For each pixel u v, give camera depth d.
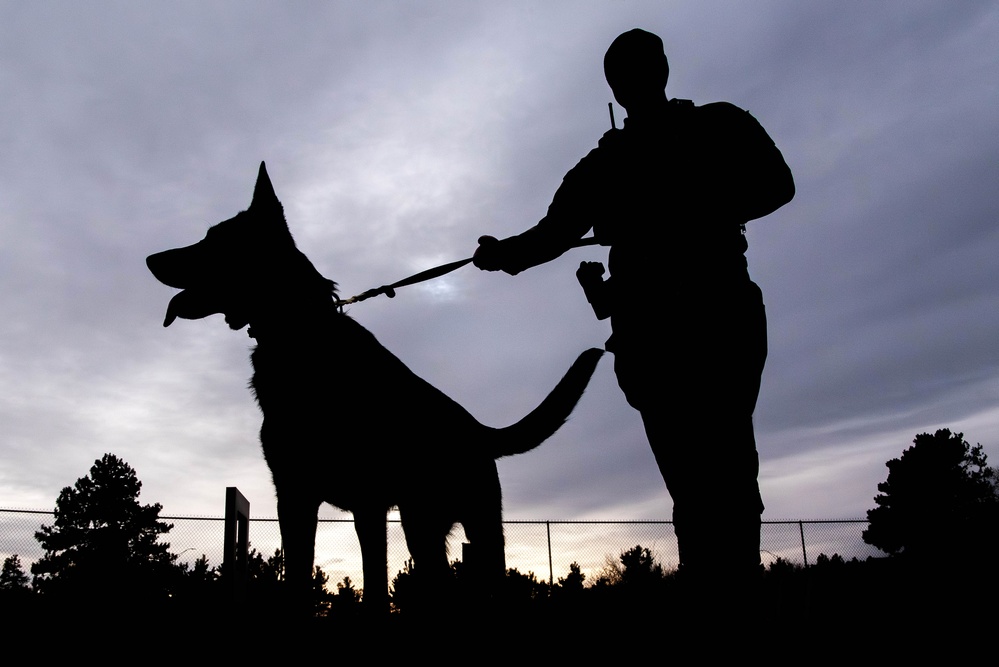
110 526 20.08
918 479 28.78
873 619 3.11
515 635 3.27
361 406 3.55
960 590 3.70
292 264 3.61
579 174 2.18
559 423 3.98
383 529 3.61
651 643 2.60
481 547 4.11
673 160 1.95
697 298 1.85
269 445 3.47
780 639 2.56
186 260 3.59
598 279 2.14
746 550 1.79
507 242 2.40
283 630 3.24
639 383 1.93
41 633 3.42
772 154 1.92
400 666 2.77
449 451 3.98
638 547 11.41
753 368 1.86
